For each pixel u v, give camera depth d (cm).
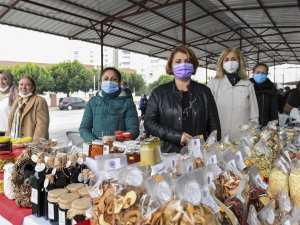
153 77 6400
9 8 695
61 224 118
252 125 199
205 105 212
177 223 77
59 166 136
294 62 2464
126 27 1021
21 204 141
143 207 85
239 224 88
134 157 143
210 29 1248
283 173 112
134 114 263
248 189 97
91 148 163
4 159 185
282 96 643
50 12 771
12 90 348
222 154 121
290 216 87
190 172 91
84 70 3469
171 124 212
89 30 966
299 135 201
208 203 83
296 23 1210
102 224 92
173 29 1141
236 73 276
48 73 3188
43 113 290
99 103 260
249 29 1343
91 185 116
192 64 210
